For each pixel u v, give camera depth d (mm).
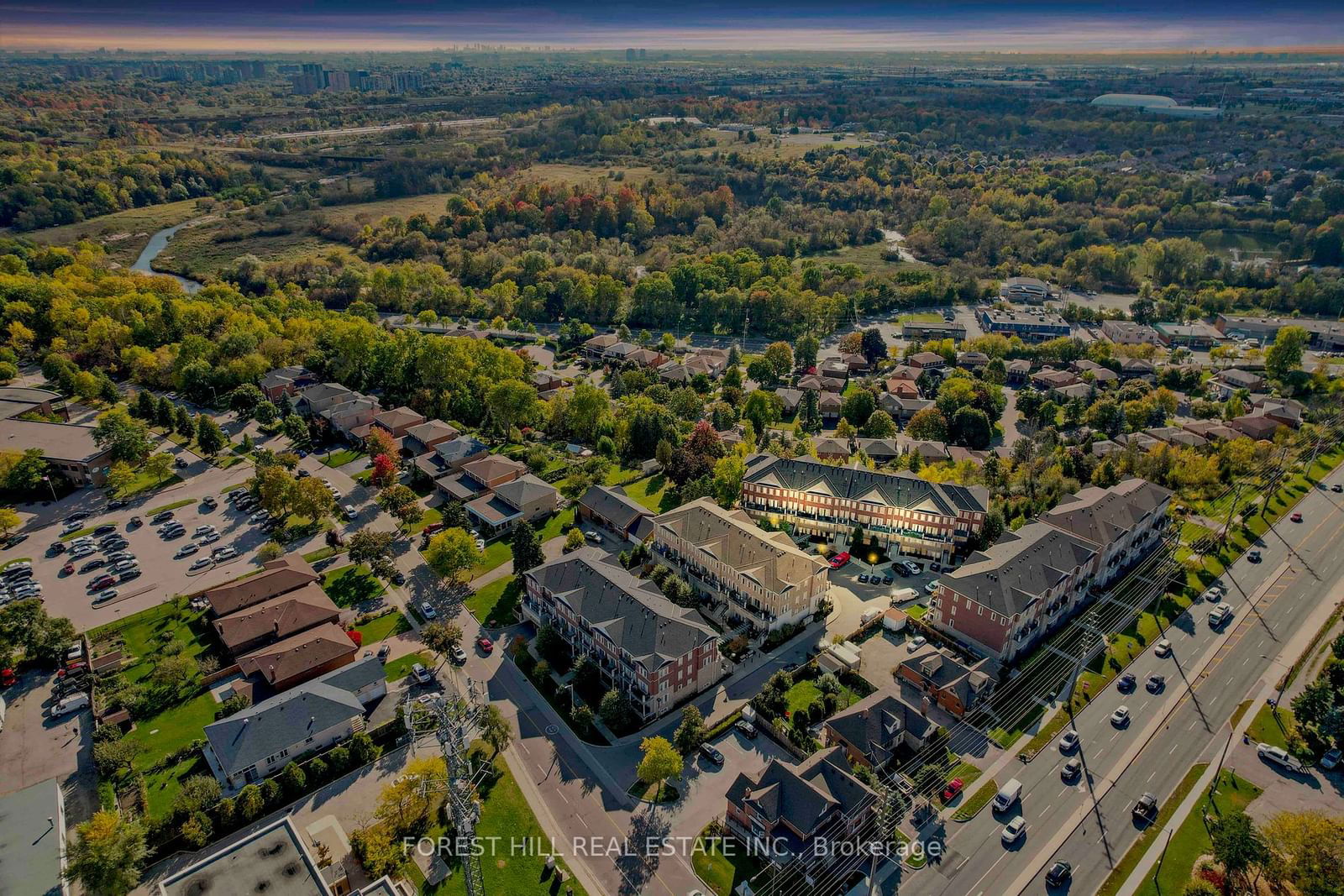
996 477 190875
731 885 98125
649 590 137500
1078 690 130625
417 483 197625
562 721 123750
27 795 103562
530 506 179000
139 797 107250
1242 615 149000
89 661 132000
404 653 137250
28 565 157875
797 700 128000
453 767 86250
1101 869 100188
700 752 118375
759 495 183500
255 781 111688
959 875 99250
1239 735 121250
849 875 99062
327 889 88312
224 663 133875
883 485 173250
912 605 152375
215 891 88625
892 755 116500
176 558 163125
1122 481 182500
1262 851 94688
